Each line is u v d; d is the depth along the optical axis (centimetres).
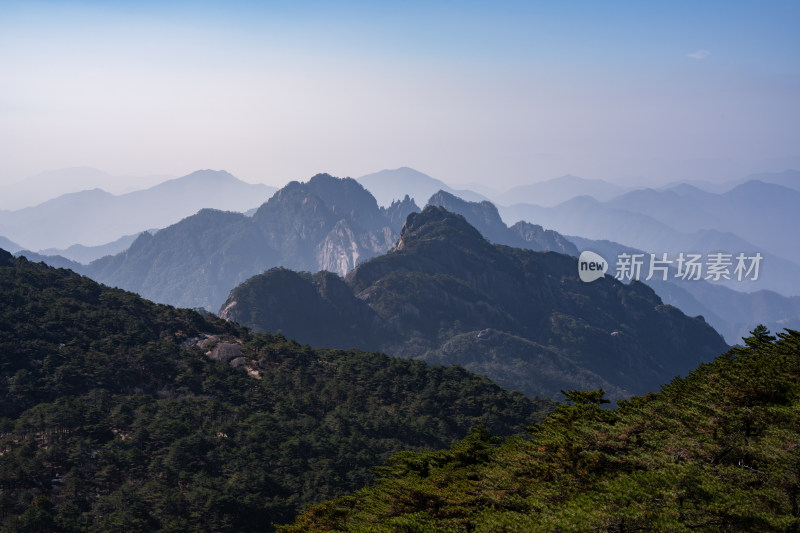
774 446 4025
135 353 13600
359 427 12262
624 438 4828
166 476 9481
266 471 9925
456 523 4703
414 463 6006
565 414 5609
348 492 9762
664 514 3700
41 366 12425
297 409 12731
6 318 13475
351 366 15462
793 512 3697
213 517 8669
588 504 4000
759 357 5281
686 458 4372
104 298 16538
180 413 11362
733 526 3644
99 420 10719
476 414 14412
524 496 4738
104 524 8350
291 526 6006
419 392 14675
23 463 9194
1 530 8019
